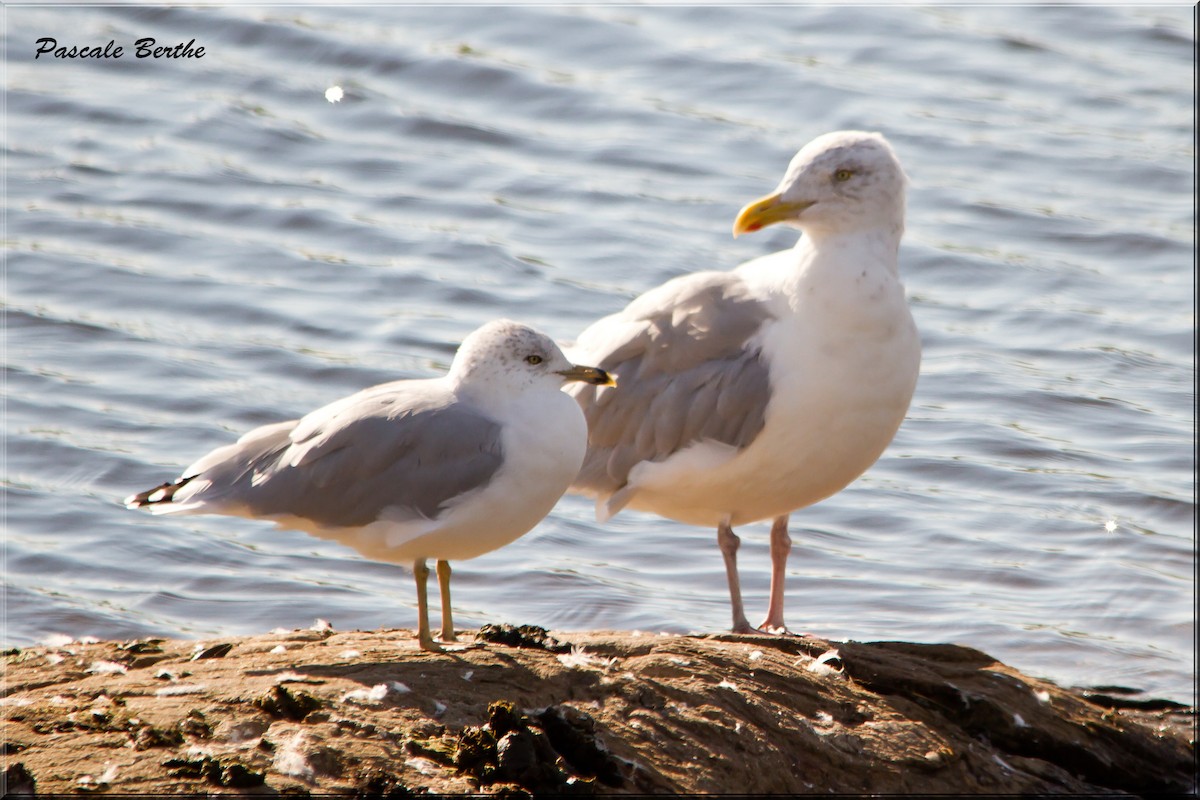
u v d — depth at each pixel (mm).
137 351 17219
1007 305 19203
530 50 24234
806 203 10930
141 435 15758
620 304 18562
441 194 20750
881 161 10875
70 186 20328
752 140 22281
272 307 18172
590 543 14594
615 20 25172
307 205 20266
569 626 13234
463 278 18906
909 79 24250
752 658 9914
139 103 22297
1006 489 15672
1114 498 15508
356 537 9930
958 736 9828
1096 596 13812
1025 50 25234
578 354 12070
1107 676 12461
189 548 14070
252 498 9844
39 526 14242
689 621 13328
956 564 14367
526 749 8164
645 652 9891
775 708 9375
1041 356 18156
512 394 9867
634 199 20766
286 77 23156
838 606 13633
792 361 11031
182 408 16266
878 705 9781
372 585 13719
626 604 13570
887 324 10938
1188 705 11766
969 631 13172
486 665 9320
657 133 22359
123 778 7789
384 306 18344
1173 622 13383
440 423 9719
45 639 12555
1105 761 10055
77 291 18281
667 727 8977
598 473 11734
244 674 9164
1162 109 23594
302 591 13539
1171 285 19641
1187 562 14414
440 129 22188
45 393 16344
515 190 20906
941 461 16125
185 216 19906
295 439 9930
